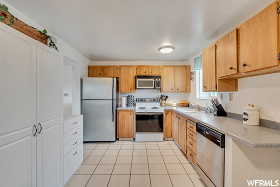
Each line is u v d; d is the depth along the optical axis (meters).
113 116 3.77
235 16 1.94
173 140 3.93
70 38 2.73
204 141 2.02
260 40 1.43
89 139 3.75
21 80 1.25
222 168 1.60
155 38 2.71
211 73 2.42
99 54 3.81
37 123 1.43
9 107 1.13
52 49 1.70
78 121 2.50
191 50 3.44
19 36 1.23
